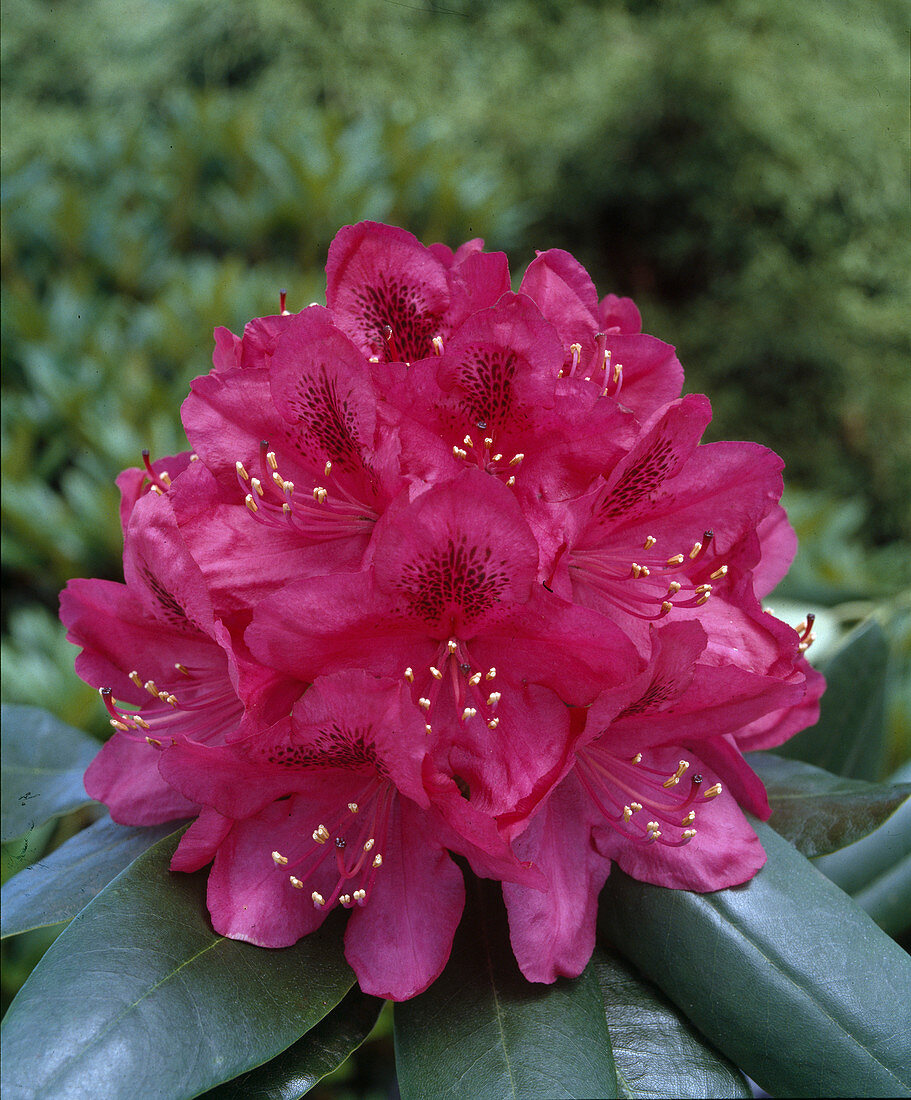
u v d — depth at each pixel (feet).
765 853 1.20
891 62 6.89
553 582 1.09
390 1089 2.44
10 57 6.22
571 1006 1.14
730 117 7.02
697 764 1.21
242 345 1.21
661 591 1.20
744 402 7.27
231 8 6.21
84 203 3.87
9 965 2.24
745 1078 1.18
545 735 1.09
